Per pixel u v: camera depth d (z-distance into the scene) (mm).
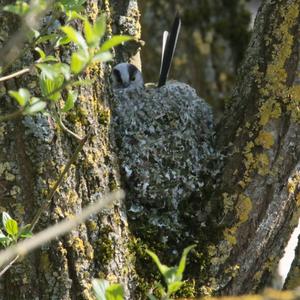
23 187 6738
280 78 7566
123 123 8336
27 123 6703
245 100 7816
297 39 7582
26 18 4355
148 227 7535
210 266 7441
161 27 11820
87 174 6883
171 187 7785
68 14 5230
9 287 6793
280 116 7539
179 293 7262
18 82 6594
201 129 8594
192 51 11734
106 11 7379
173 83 9883
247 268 7461
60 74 5043
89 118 6930
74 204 6797
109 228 6957
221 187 7699
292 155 7484
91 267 6852
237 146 7734
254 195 7492
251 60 7844
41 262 6766
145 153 7969
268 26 7773
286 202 7465
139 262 7297
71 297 6777
